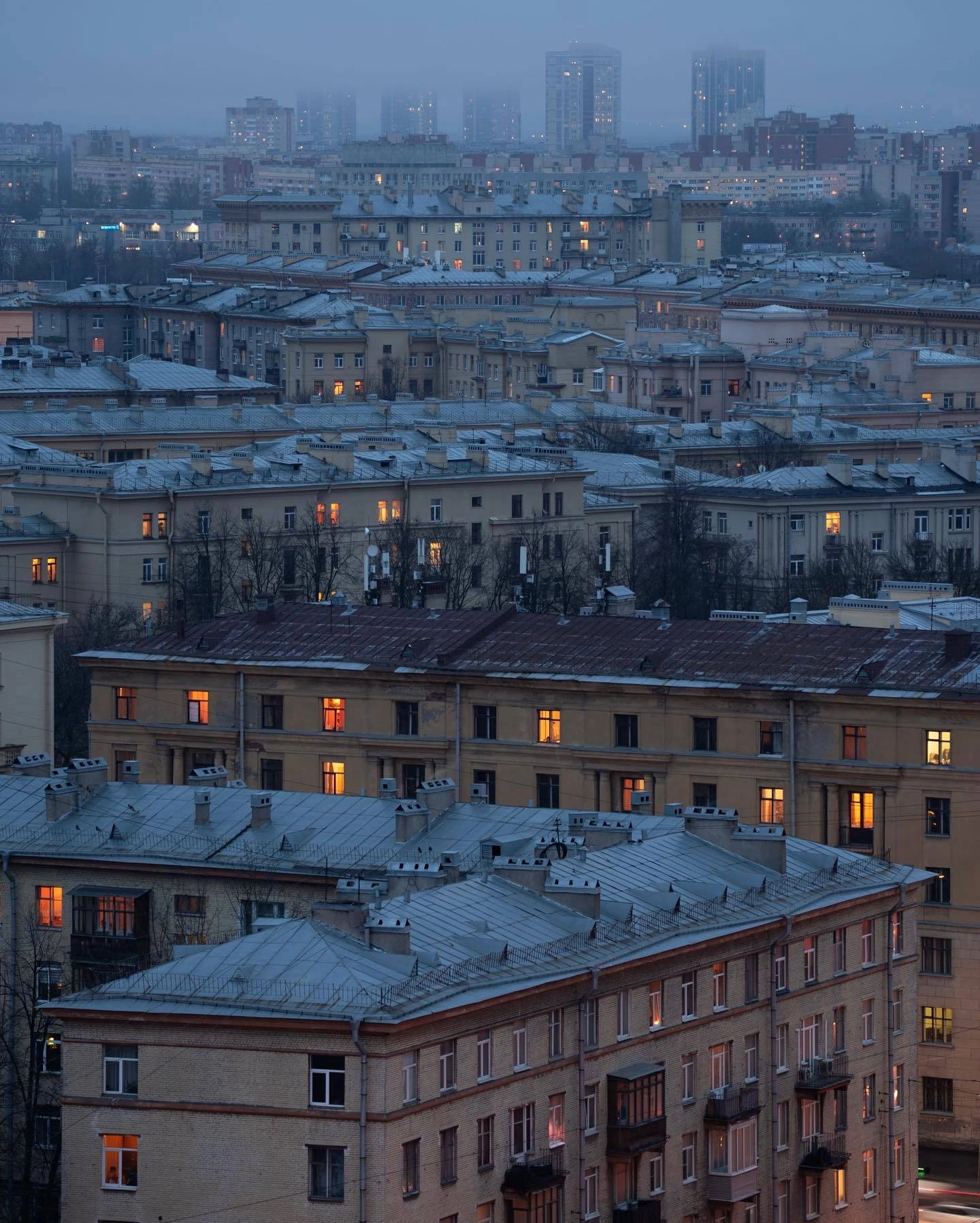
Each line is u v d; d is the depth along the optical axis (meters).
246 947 168.12
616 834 199.50
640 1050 180.88
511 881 182.62
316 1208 161.50
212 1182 163.50
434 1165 164.50
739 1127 188.50
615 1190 179.25
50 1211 189.88
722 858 198.88
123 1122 165.00
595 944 178.50
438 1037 163.88
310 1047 161.12
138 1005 164.50
